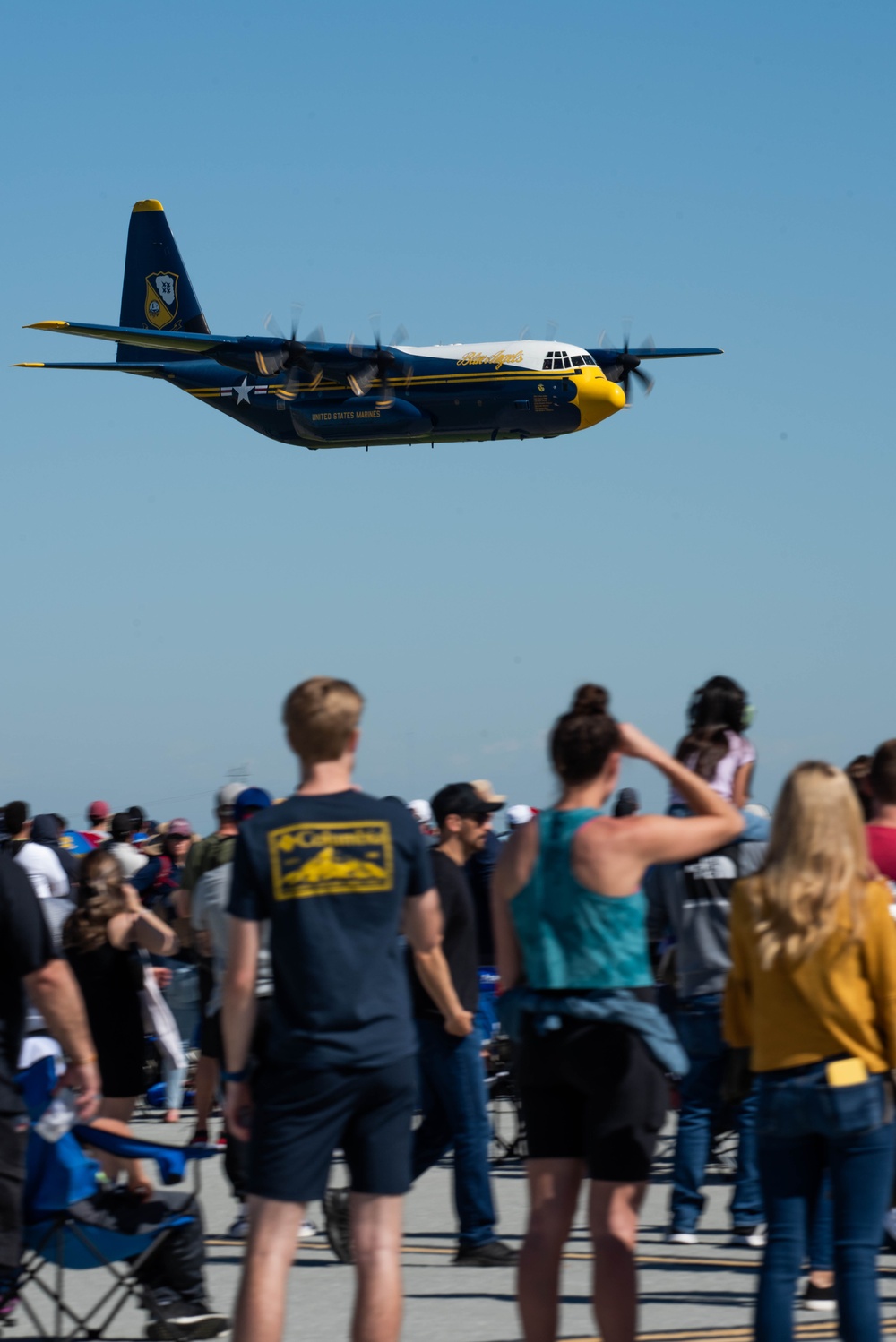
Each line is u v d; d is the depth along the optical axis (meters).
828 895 13.80
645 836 14.21
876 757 18.77
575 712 15.18
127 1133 19.05
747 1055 21.78
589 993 14.11
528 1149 14.73
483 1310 18.88
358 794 14.39
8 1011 16.02
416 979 21.77
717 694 22.92
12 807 34.91
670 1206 23.72
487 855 30.75
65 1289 21.20
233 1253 23.19
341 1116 13.70
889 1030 13.79
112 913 26.05
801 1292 19.67
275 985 13.90
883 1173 13.83
